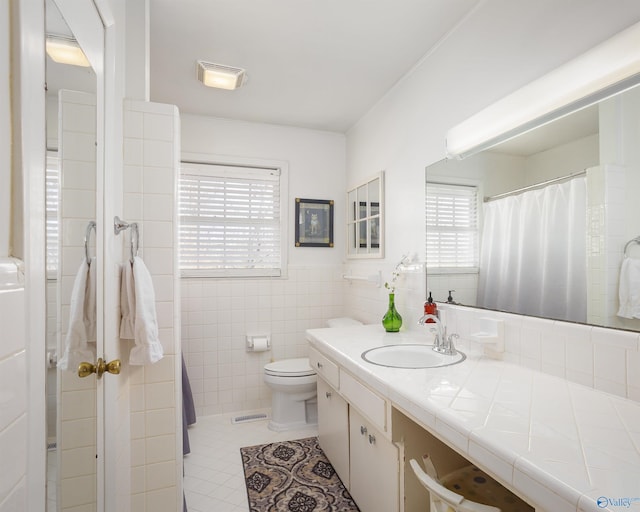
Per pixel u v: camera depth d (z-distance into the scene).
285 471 2.04
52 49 0.74
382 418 1.31
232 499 1.80
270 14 1.72
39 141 0.65
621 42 1.01
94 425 1.08
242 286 2.93
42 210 0.66
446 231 1.84
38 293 0.65
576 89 1.14
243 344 2.91
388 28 1.82
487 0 1.60
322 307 3.14
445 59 1.88
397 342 1.88
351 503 1.75
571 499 0.63
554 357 1.26
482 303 1.59
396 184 2.36
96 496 1.10
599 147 1.12
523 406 1.00
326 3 1.64
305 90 2.46
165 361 1.53
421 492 1.30
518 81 1.45
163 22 1.77
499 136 1.47
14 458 0.54
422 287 2.05
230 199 2.95
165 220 1.53
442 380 1.24
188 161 2.82
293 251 3.08
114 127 1.31
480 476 1.23
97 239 1.12
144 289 1.35
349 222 3.11
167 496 1.52
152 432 1.51
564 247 1.23
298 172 3.11
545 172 1.30
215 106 2.70
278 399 2.60
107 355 1.21
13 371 0.54
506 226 1.47
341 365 1.72
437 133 1.94
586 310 1.16
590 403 1.02
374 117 2.69
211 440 2.42
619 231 1.06
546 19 1.32
